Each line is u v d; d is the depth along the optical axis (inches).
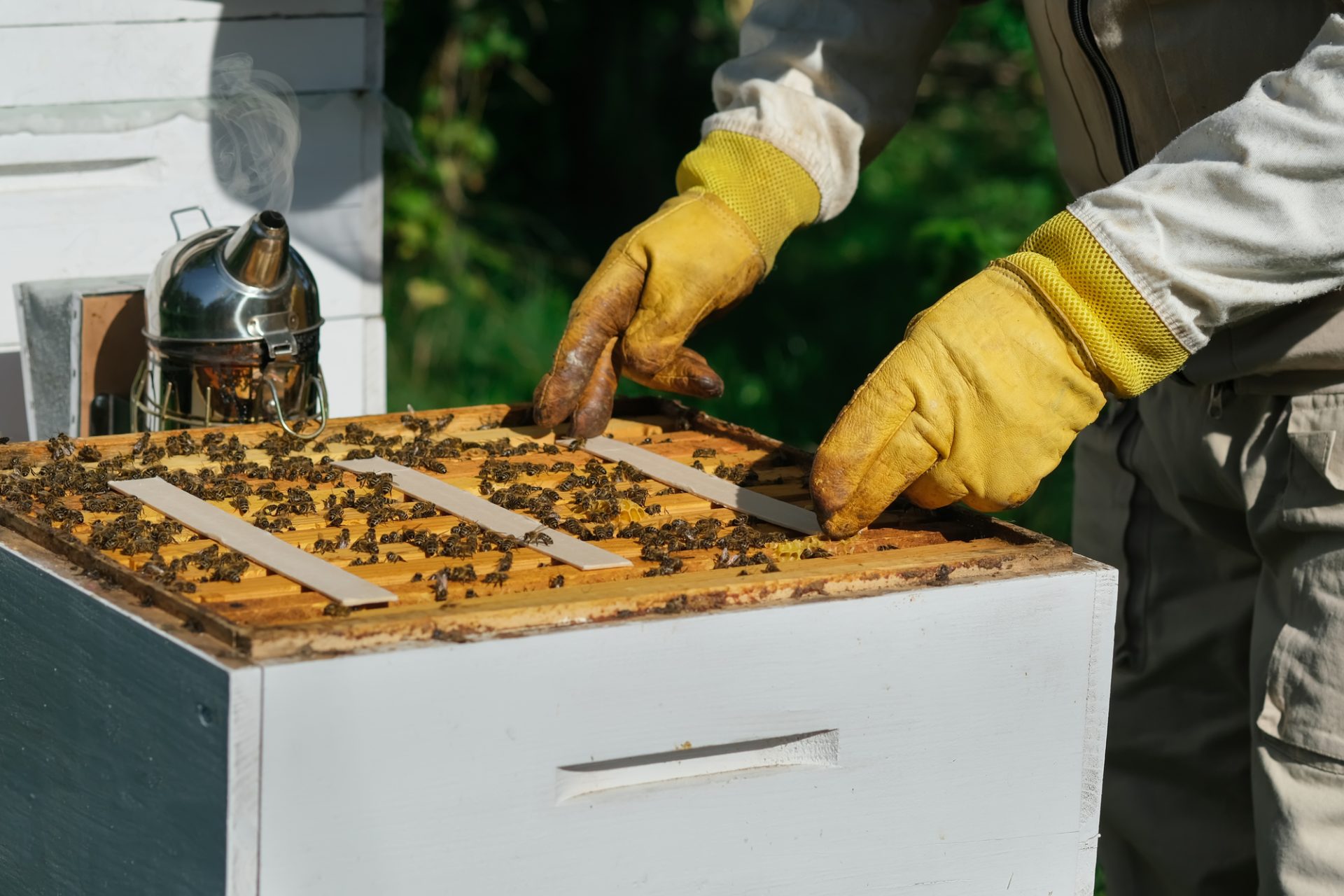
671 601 82.6
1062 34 97.7
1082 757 87.4
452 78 277.6
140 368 101.1
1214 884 104.4
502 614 81.0
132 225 106.2
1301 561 94.0
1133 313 88.0
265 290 97.2
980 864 86.6
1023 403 88.4
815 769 84.3
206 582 83.4
